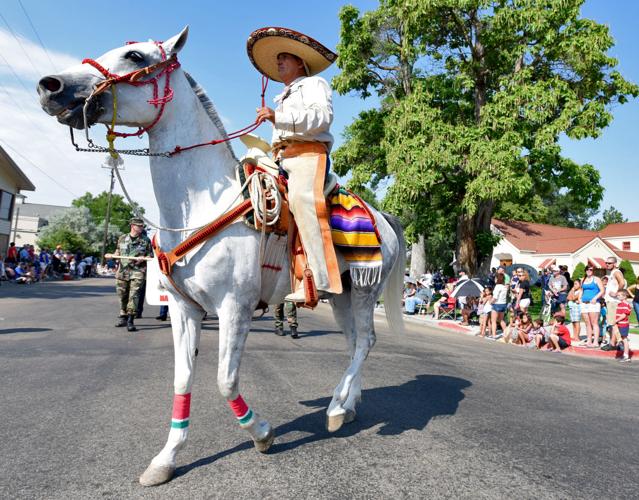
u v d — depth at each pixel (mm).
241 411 3143
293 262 3484
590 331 11570
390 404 4734
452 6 18375
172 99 3141
